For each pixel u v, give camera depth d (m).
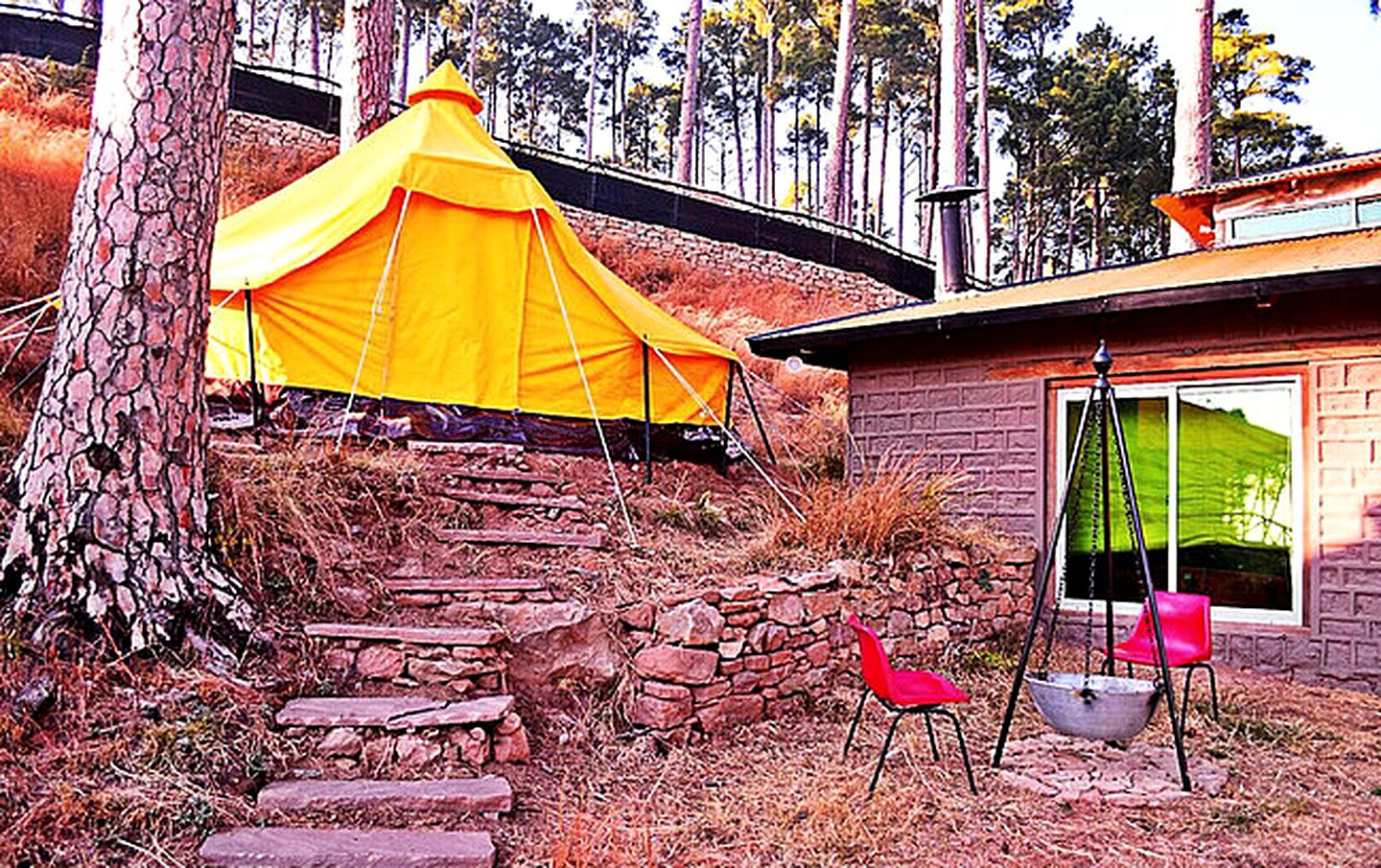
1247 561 8.06
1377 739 6.08
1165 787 5.02
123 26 5.28
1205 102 13.68
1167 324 8.48
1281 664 7.74
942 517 8.33
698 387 10.23
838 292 23.72
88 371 5.07
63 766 4.09
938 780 5.17
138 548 5.00
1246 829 4.57
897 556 7.43
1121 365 8.70
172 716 4.52
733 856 4.23
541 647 5.76
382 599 5.95
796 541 7.51
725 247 22.48
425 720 4.84
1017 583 8.45
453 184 8.91
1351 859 4.25
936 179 43.72
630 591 6.42
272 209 9.80
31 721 4.25
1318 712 6.70
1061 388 9.09
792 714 6.33
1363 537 7.50
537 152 21.36
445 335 8.87
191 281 5.34
